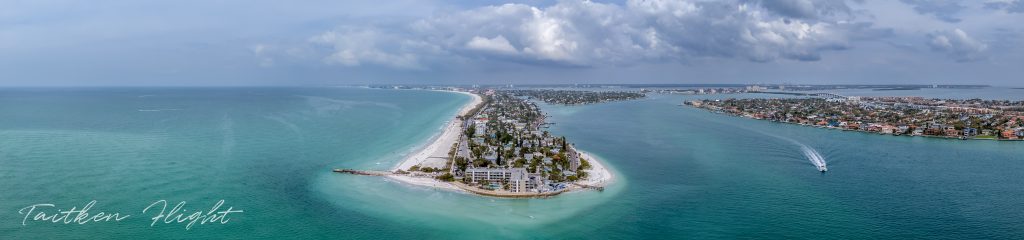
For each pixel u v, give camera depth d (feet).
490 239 574.15
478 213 655.76
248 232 582.76
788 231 600.80
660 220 635.25
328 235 579.89
